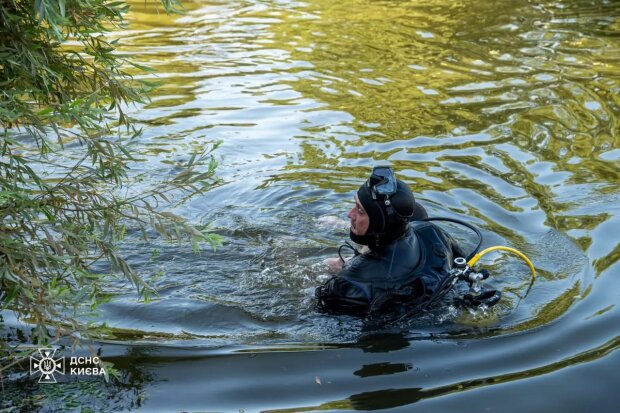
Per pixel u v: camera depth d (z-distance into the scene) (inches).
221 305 168.7
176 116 292.7
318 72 348.8
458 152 260.8
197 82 332.8
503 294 171.3
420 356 148.6
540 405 133.7
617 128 280.4
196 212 216.5
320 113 299.1
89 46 148.3
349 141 271.9
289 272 183.9
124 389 138.2
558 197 224.8
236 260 189.9
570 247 193.5
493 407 133.0
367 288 161.2
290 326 160.9
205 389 138.3
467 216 213.2
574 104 305.0
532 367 144.8
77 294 134.7
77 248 140.8
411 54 375.9
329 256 193.5
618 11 448.8
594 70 345.7
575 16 440.5
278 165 251.4
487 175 241.6
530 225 207.5
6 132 129.1
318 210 220.2
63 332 136.3
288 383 140.2
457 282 167.9
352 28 425.4
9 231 133.9
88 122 134.1
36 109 170.6
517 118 291.3
